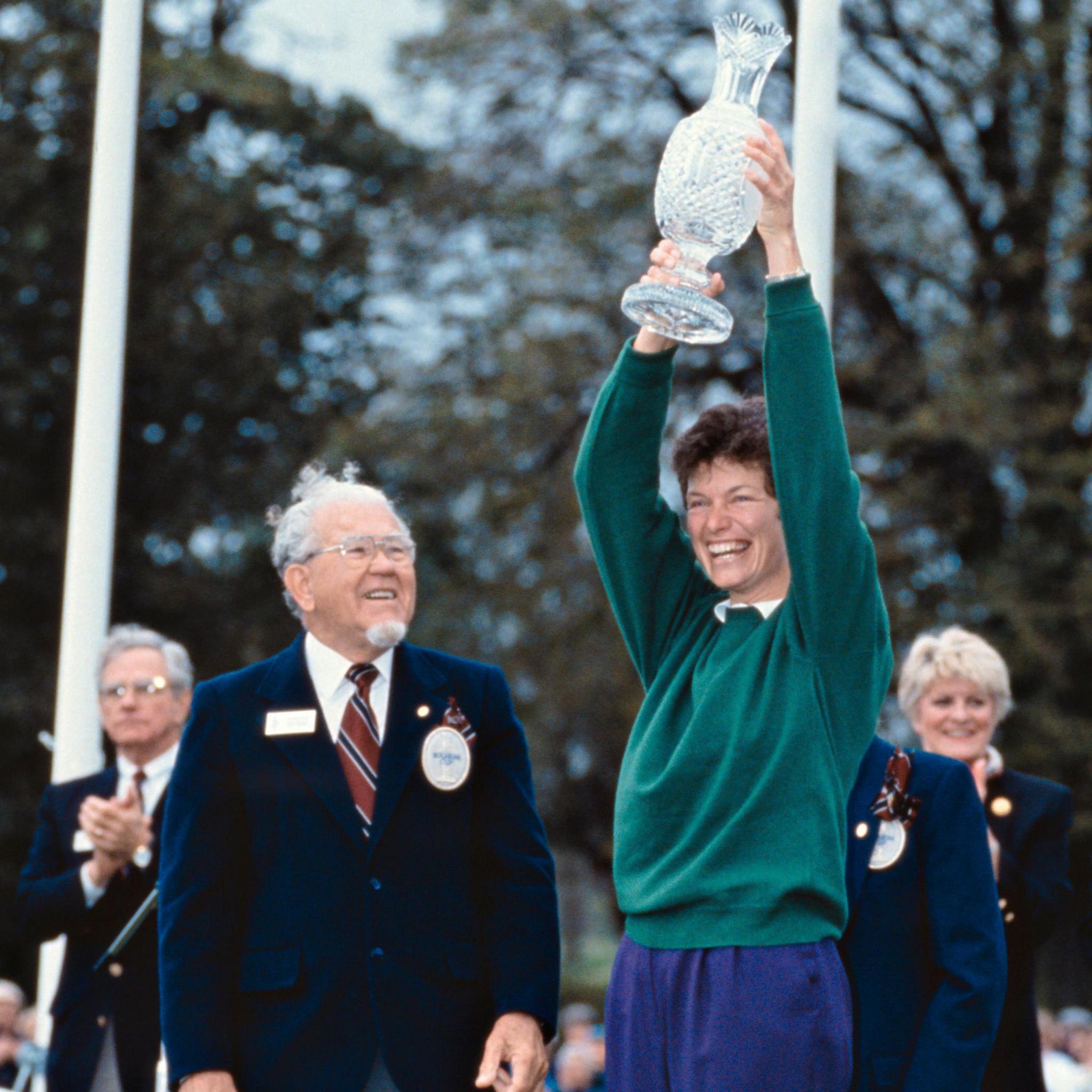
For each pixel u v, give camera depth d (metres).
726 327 5.16
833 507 5.04
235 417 30.67
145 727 8.25
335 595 6.13
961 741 7.84
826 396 5.05
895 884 5.79
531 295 26.05
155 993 7.82
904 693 8.02
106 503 11.09
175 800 6.04
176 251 29.73
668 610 5.62
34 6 30.11
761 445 5.35
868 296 25.52
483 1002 6.06
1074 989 23.94
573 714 25.50
